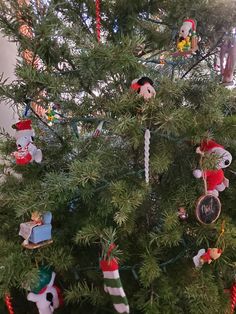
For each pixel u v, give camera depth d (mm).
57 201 427
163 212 461
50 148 504
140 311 448
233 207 531
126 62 383
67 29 393
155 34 485
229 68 489
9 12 413
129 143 428
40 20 386
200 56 503
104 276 399
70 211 503
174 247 493
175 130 417
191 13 450
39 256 437
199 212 443
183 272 470
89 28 470
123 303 395
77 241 429
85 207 495
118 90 458
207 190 465
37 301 442
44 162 497
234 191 527
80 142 487
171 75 481
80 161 443
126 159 456
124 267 449
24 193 427
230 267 490
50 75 409
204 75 499
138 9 465
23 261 419
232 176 539
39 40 395
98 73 419
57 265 436
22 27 421
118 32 471
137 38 398
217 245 453
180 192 468
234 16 452
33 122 498
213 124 448
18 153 434
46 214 417
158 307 430
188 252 489
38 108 500
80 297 460
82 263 478
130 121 391
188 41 431
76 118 460
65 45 425
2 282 419
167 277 461
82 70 410
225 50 490
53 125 505
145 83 403
